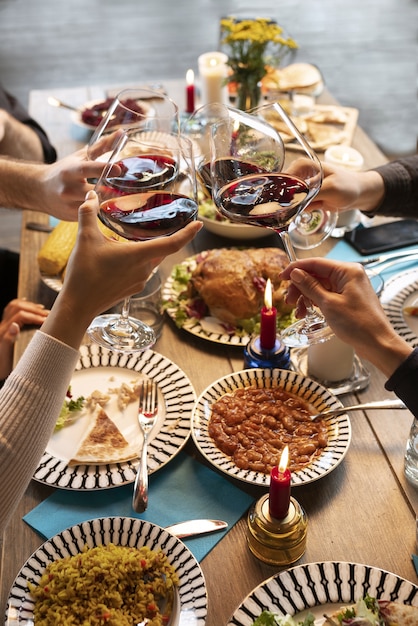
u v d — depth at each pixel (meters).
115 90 2.38
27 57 4.82
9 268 2.11
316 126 2.15
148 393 1.25
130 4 5.54
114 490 1.11
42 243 1.68
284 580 0.94
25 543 1.03
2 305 2.05
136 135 1.35
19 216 3.54
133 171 1.01
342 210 1.50
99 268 0.96
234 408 1.21
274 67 2.28
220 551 1.02
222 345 1.40
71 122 2.22
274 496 0.96
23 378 0.95
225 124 1.09
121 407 1.24
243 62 2.05
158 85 2.40
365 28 5.21
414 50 4.94
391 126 4.13
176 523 1.06
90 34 5.10
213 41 4.98
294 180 1.09
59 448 1.17
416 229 1.69
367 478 1.12
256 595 0.92
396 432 1.20
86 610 0.90
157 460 1.13
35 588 0.93
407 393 1.04
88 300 0.98
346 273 1.12
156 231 1.01
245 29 2.03
